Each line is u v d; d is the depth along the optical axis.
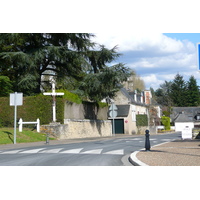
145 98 55.19
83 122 28.67
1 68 27.53
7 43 27.31
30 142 19.47
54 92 24.30
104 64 30.09
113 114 30.89
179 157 10.16
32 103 24.62
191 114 82.06
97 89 28.02
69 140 22.42
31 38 27.44
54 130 23.38
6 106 24.77
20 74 26.16
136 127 45.44
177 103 90.88
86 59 29.83
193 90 91.00
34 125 24.06
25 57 24.34
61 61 27.70
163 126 59.00
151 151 12.19
